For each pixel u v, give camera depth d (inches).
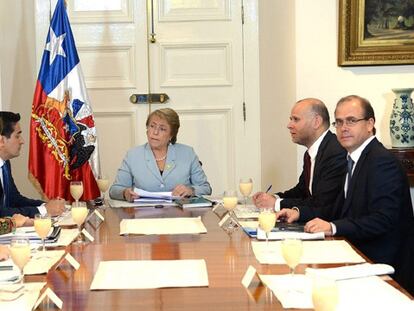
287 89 183.5
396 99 167.0
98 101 206.1
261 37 203.6
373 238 111.3
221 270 85.3
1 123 142.9
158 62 205.9
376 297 71.7
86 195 163.0
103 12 204.8
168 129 155.4
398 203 111.4
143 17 205.2
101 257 93.4
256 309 68.9
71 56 169.2
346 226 107.3
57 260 91.3
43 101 164.6
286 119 183.8
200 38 205.6
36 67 202.7
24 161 190.9
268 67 198.1
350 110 117.3
